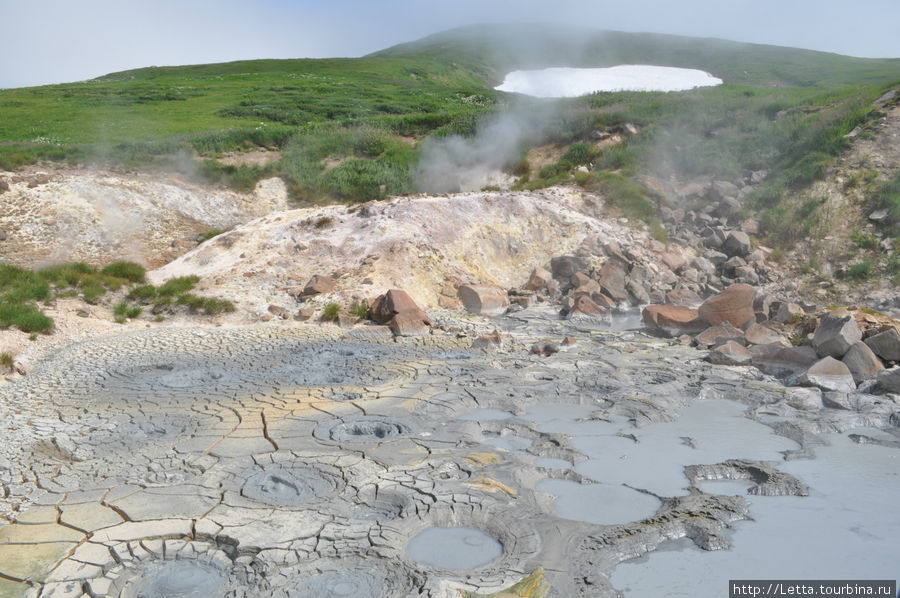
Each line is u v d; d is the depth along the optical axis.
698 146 24.27
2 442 6.44
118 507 5.02
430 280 16.14
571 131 27.02
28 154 21.83
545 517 4.93
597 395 8.31
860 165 20.36
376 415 7.35
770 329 11.38
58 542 4.49
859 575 4.26
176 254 19.38
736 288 12.70
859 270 17.34
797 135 23.03
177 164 24.36
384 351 10.95
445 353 10.82
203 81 56.84
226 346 11.14
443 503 5.09
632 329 13.47
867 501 5.41
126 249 19.06
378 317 13.31
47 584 4.00
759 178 22.12
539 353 10.77
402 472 5.71
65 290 13.75
